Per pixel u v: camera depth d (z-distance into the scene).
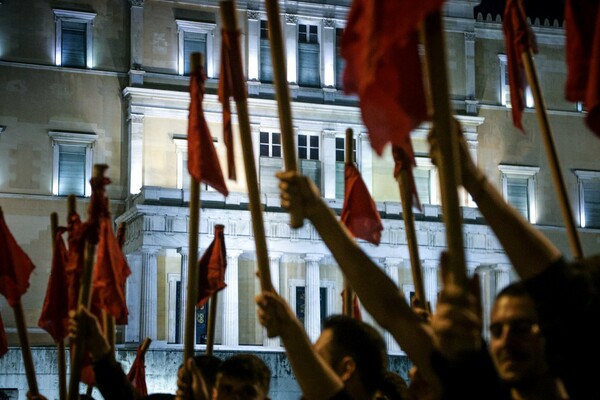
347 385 6.94
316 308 63.66
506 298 5.54
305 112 67.38
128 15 65.69
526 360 5.44
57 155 63.44
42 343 61.12
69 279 11.66
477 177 5.63
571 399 4.97
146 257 60.47
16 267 12.17
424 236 65.88
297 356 5.91
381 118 4.84
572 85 5.92
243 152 7.10
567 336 4.99
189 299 9.90
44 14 64.19
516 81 10.34
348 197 12.80
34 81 63.56
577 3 5.92
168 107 64.75
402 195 9.15
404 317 5.40
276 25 6.32
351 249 5.58
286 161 6.22
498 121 71.25
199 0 66.44
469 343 4.39
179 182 64.50
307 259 64.12
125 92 64.25
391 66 4.86
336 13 68.69
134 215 61.31
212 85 66.44
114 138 64.69
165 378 56.97
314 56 68.38
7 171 62.44
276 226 63.59
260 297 6.01
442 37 4.41
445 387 4.49
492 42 71.88
